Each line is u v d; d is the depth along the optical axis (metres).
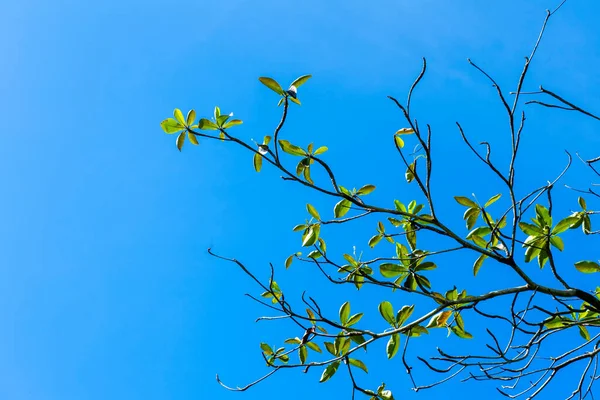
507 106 3.41
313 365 3.92
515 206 3.61
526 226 3.62
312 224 4.11
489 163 3.50
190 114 3.80
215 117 3.73
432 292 3.79
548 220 3.63
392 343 3.94
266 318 4.04
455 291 3.95
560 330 3.80
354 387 3.85
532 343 3.71
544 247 3.60
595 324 3.75
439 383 3.77
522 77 3.33
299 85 3.56
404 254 4.25
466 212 4.00
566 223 3.58
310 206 4.12
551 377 3.81
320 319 3.88
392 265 4.14
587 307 3.48
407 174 4.19
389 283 3.79
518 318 3.56
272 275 3.87
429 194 3.72
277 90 3.56
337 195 3.68
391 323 4.00
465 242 3.79
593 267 3.83
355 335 3.90
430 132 3.61
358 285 4.20
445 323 3.91
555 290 3.56
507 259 3.67
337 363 3.99
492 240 3.79
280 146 3.69
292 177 3.60
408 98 3.52
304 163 3.72
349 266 4.24
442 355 3.68
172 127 3.81
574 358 3.79
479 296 3.74
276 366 3.98
